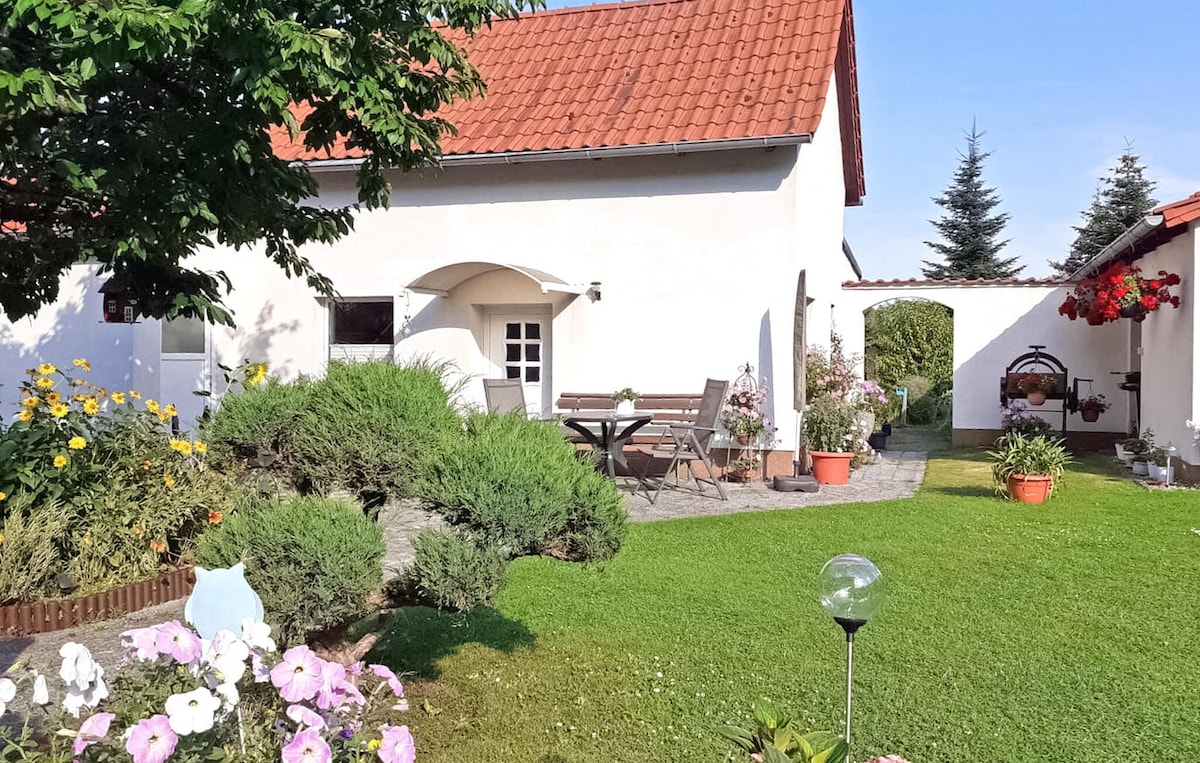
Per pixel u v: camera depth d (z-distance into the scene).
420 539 3.81
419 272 12.20
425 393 4.14
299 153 12.25
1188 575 6.30
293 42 4.64
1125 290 10.82
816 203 12.72
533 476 3.71
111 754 2.32
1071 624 5.25
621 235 11.44
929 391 22.00
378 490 4.04
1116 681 4.38
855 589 2.93
